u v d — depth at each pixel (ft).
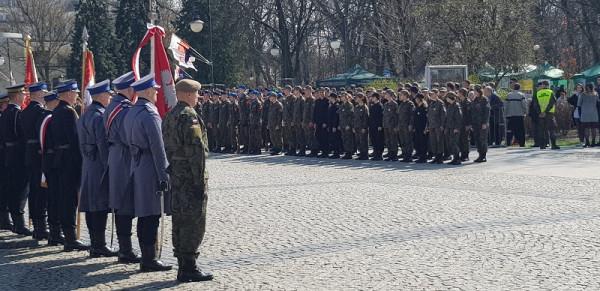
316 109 83.35
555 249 32.48
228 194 53.78
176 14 178.50
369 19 166.20
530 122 99.35
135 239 38.88
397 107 74.95
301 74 204.03
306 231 38.75
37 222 40.55
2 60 136.46
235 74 168.66
